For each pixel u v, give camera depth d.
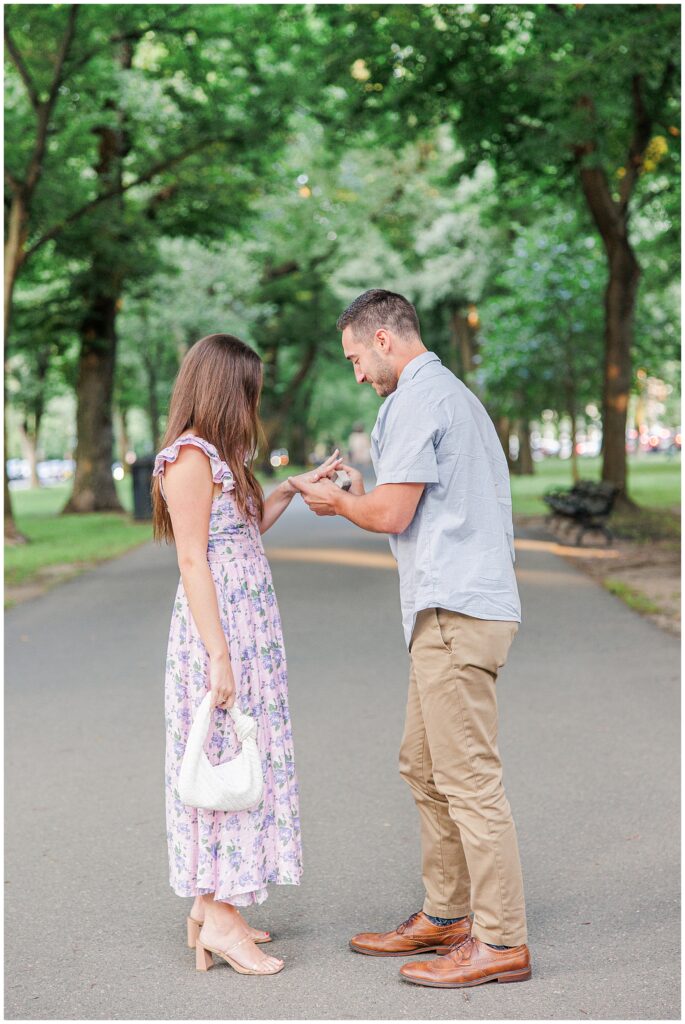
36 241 21.61
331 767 5.44
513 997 3.05
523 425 41.00
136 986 3.19
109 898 3.91
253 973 3.26
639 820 4.55
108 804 4.99
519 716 6.35
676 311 27.91
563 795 4.89
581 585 11.97
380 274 38.72
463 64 16.12
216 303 38.12
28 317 27.75
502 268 34.22
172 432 3.36
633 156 18.72
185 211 26.06
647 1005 2.97
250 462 3.47
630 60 12.34
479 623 3.21
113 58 19.50
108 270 25.44
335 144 19.41
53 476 83.06
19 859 4.32
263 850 3.37
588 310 25.73
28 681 7.83
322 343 49.88
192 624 3.33
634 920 3.56
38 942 3.53
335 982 3.19
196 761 3.19
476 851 3.18
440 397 3.24
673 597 10.75
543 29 13.46
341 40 16.38
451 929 3.42
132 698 7.18
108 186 22.66
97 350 28.89
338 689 7.19
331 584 12.78
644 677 7.33
